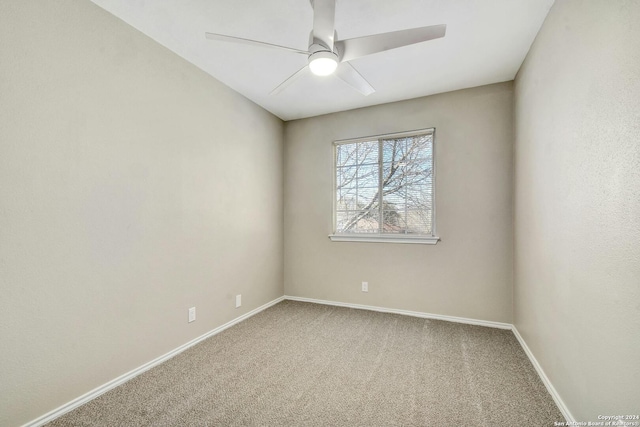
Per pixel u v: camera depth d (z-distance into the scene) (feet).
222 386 6.15
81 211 5.56
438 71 8.55
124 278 6.32
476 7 5.89
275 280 12.09
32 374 4.88
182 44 7.20
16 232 4.68
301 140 12.42
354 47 5.49
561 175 5.28
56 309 5.18
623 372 3.49
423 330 9.10
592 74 4.19
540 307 6.41
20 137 4.72
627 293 3.41
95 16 5.77
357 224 11.54
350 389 6.03
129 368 6.42
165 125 7.29
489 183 9.43
